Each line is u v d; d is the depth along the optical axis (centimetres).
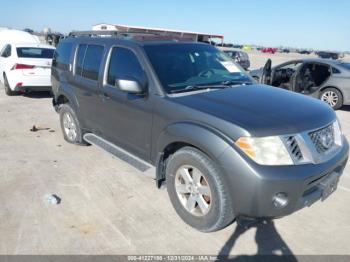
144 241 318
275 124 290
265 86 417
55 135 644
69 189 418
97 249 306
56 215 359
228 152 286
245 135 282
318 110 335
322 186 308
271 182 274
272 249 308
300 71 919
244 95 356
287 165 282
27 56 993
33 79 966
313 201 302
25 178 448
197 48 440
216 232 332
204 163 308
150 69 373
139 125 387
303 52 8688
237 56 2083
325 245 314
